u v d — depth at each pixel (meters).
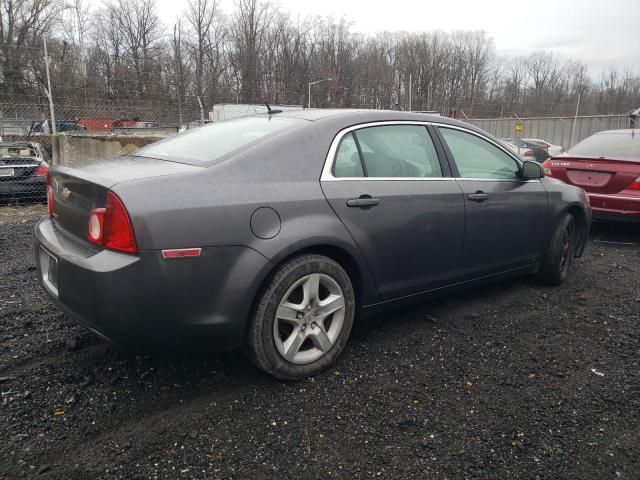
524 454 2.28
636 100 54.84
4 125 11.27
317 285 2.83
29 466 2.12
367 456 2.25
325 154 2.95
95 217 2.41
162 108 12.19
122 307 2.33
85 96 11.55
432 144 3.54
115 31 53.12
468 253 3.64
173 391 2.71
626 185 6.29
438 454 2.27
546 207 4.25
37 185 8.69
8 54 11.77
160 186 2.42
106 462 2.16
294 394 2.71
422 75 49.00
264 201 2.62
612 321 3.81
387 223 3.10
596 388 2.85
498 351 3.27
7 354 3.03
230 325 2.55
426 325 3.64
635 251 6.06
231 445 2.29
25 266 4.79
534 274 4.60
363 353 3.19
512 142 25.86
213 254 2.46
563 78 66.31
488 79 54.41
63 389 2.69
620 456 2.29
